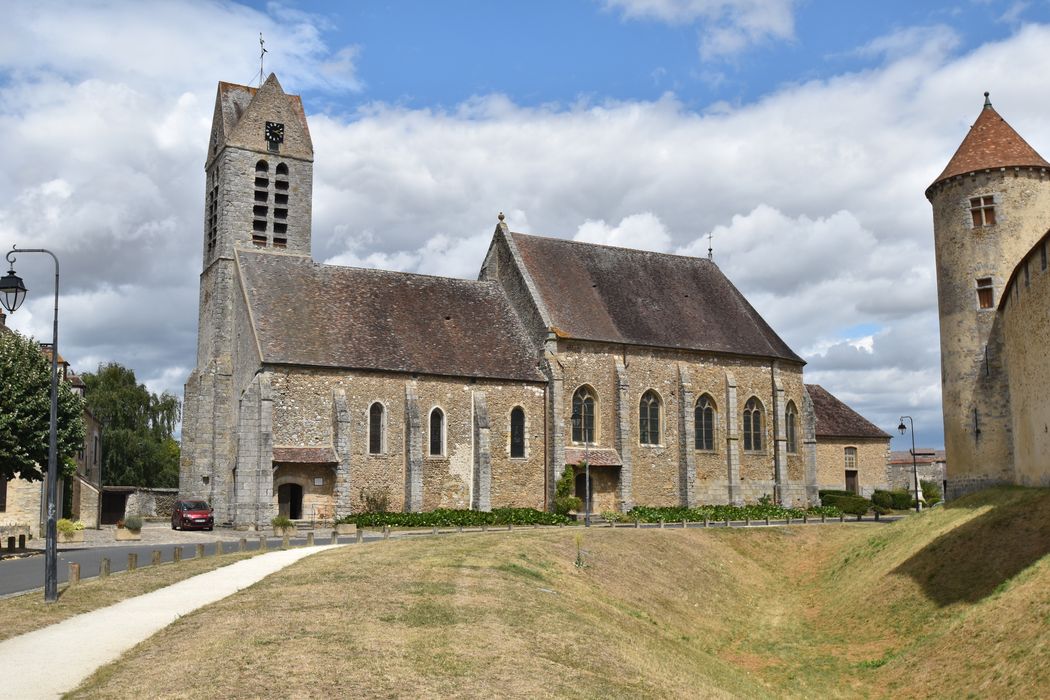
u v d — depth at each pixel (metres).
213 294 54.06
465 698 13.66
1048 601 22.23
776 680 25.17
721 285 65.75
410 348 51.59
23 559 33.88
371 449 49.06
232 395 51.97
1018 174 38.78
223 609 19.61
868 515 59.75
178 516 49.50
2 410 35.75
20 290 23.22
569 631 19.83
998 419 37.88
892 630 28.34
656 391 57.16
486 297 57.62
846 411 73.62
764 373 61.47
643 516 53.09
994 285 38.59
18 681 13.88
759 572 40.22
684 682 18.97
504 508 51.22
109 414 80.12
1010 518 30.14
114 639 17.00
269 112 55.97
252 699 12.83
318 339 49.44
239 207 54.38
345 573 25.16
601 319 56.91
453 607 20.34
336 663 14.82
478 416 51.47
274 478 46.56
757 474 60.06
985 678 21.22
